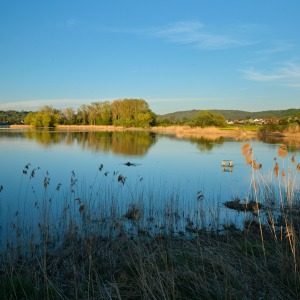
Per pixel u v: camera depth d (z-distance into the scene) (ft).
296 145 156.35
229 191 62.18
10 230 37.55
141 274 22.09
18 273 24.70
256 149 144.05
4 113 613.11
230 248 28.73
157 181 73.56
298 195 52.24
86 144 172.76
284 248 27.48
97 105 442.09
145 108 404.16
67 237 33.86
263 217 43.21
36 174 81.10
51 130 367.04
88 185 67.62
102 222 37.96
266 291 20.53
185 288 21.79
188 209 47.21
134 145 169.58
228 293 20.18
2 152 131.23
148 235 35.27
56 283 23.62
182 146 165.17
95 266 26.89
